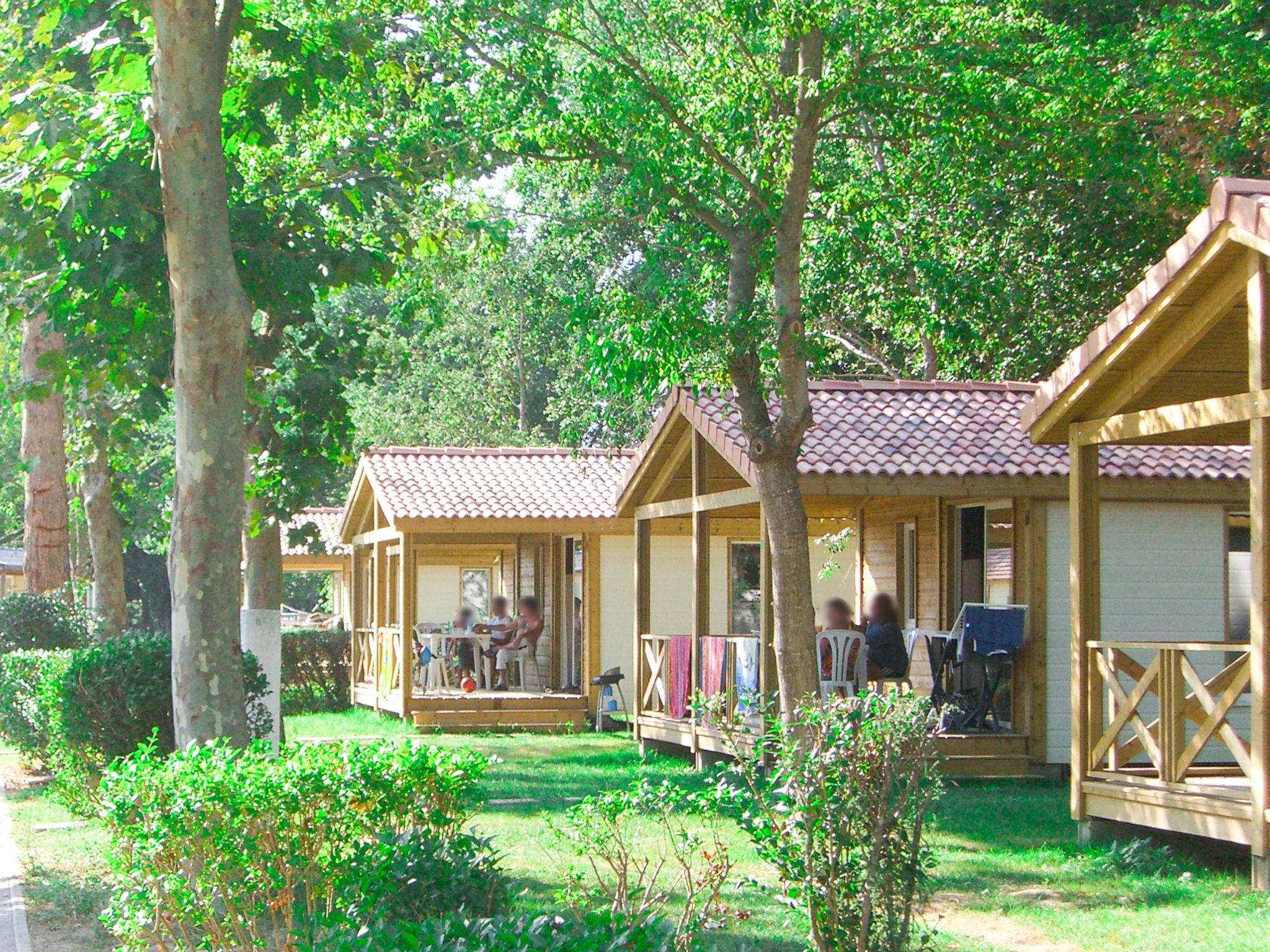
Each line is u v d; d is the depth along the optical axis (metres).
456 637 23.75
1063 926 7.85
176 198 8.27
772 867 9.36
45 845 10.81
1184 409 9.16
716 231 12.50
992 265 14.51
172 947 6.86
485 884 5.77
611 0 13.09
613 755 17.47
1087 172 12.95
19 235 10.35
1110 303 18.14
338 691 27.20
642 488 18.23
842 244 13.34
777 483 11.49
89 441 16.34
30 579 18.59
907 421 14.98
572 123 12.40
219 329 8.26
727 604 22.23
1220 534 14.87
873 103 12.41
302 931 5.18
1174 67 12.91
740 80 12.05
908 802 5.70
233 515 8.22
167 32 8.27
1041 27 12.70
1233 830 8.64
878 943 5.65
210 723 8.02
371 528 25.94
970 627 13.98
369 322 13.62
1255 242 8.14
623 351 11.27
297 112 11.42
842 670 14.27
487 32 12.69
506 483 22.53
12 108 9.87
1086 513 10.52
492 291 25.14
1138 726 9.84
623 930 4.21
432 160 12.77
